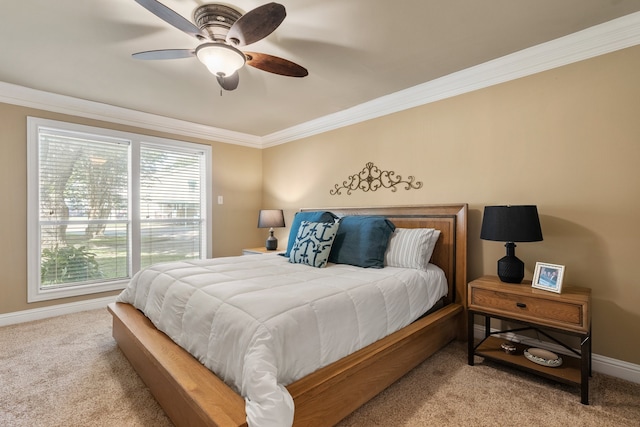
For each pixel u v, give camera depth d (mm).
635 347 1959
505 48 2301
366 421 1578
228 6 1793
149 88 2980
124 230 3727
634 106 1968
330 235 2633
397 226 3080
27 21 1913
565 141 2223
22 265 3035
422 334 2164
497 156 2543
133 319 2143
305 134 4223
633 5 1826
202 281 1913
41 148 3174
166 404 1582
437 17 1915
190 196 4301
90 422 1572
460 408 1692
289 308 1494
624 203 1999
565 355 2139
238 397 1254
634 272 1965
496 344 2311
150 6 1505
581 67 2154
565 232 2219
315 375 1432
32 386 1889
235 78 2193
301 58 2410
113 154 3639
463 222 2645
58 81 2818
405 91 3037
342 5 1791
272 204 4809
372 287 1966
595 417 1620
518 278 2184
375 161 3420
